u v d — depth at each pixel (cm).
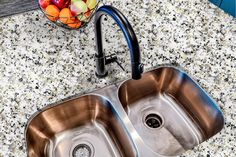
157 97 117
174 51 108
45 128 100
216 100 94
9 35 111
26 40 110
